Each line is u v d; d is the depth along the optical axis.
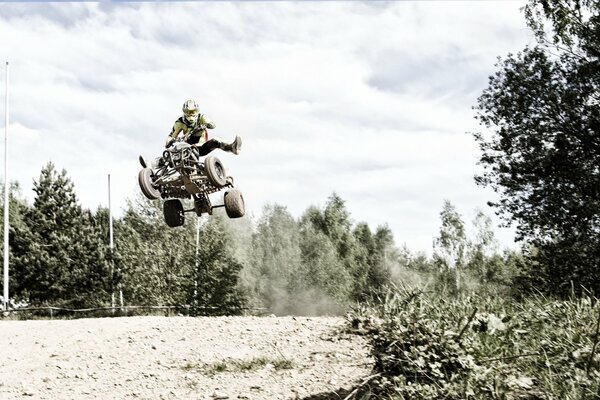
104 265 42.59
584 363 6.85
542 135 25.19
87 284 42.47
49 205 44.50
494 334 7.74
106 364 11.73
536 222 23.97
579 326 7.94
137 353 12.27
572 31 25.59
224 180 10.46
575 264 22.72
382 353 7.73
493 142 26.12
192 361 11.38
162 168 10.76
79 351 12.78
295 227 74.88
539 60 25.83
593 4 25.70
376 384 7.86
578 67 25.45
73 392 10.18
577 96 25.11
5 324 16.48
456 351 7.15
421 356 7.37
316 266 70.50
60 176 45.38
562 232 23.75
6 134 33.25
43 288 42.56
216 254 33.72
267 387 9.41
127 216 44.19
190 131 10.72
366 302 12.12
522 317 8.63
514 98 25.69
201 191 10.78
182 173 10.47
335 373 9.63
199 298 31.67
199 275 32.16
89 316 34.28
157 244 40.34
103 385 10.47
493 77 26.52
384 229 96.19
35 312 38.16
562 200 24.17
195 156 10.59
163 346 12.62
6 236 32.78
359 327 11.77
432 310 8.76
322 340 11.80
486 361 7.13
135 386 10.26
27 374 11.47
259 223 73.69
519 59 26.25
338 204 87.69
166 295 38.16
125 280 41.91
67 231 44.19
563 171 24.31
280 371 10.16
